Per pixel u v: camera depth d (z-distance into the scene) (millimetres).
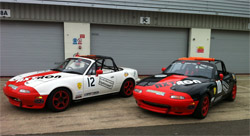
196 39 11766
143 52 11188
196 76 5289
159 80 4992
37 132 3658
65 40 9883
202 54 12000
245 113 5113
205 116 4656
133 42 10977
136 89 4855
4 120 4199
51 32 9875
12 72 9742
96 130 3812
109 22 10320
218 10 11414
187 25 11484
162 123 4262
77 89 5090
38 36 9766
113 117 4559
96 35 10422
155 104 4410
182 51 11859
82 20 9969
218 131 3914
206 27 11836
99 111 4965
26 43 9688
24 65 9805
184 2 10836
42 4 9367
